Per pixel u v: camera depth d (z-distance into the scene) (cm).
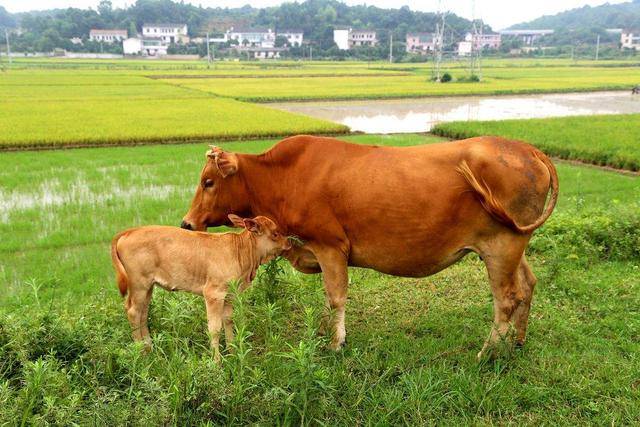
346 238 555
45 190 1466
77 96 4350
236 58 13900
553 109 4044
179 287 544
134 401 428
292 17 17112
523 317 566
